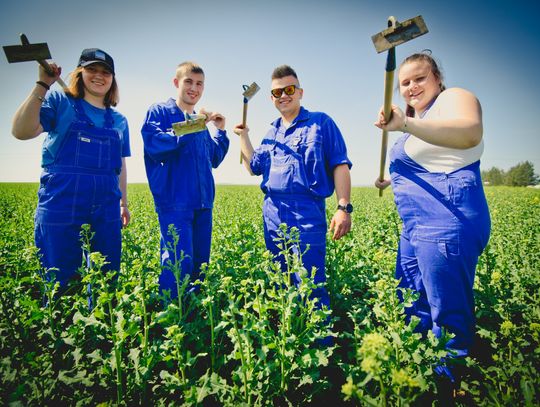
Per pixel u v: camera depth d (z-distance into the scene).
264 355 1.97
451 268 2.05
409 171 2.32
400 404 1.49
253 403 2.03
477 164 2.10
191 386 1.91
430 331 2.01
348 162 2.82
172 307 2.10
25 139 2.78
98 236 3.17
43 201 2.96
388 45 1.78
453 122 1.78
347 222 2.79
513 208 11.61
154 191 3.12
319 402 2.12
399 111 1.85
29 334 2.37
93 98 3.20
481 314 2.65
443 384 2.05
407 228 2.35
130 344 2.35
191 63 3.21
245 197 20.72
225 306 2.96
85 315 2.28
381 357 1.34
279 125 3.22
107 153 3.15
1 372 2.00
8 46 2.38
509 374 1.85
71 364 2.26
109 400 2.04
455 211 2.03
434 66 2.36
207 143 3.44
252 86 3.39
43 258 3.02
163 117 3.16
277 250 3.00
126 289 2.80
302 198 2.78
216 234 5.39
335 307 3.18
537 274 3.52
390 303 2.07
